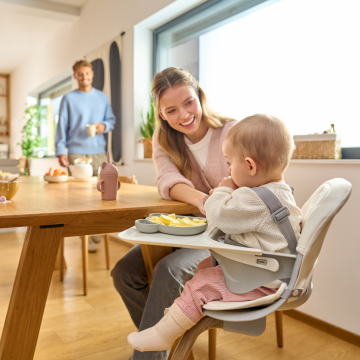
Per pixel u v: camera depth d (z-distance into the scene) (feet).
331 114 6.23
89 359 4.71
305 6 6.61
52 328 5.56
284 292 2.57
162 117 4.80
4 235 11.91
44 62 19.07
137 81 10.65
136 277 4.53
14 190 4.16
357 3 5.76
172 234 3.08
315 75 6.47
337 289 5.43
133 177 7.31
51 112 21.93
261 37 7.54
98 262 9.02
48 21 15.99
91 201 4.17
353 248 5.22
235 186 3.21
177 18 9.81
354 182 5.19
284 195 2.90
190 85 4.49
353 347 5.11
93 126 9.94
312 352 4.95
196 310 2.86
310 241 2.53
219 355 4.83
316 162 5.64
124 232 3.11
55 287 7.28
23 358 3.44
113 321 5.83
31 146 21.17
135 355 3.88
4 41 18.90
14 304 3.35
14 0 12.92
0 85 27.22
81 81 10.61
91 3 13.23
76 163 7.32
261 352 4.92
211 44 8.95
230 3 8.30
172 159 4.93
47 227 3.38
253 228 2.79
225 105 8.57
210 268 3.17
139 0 10.25
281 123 3.02
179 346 2.87
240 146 3.00
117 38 11.24
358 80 5.79
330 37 6.19
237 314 2.66
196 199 4.02
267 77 7.45
